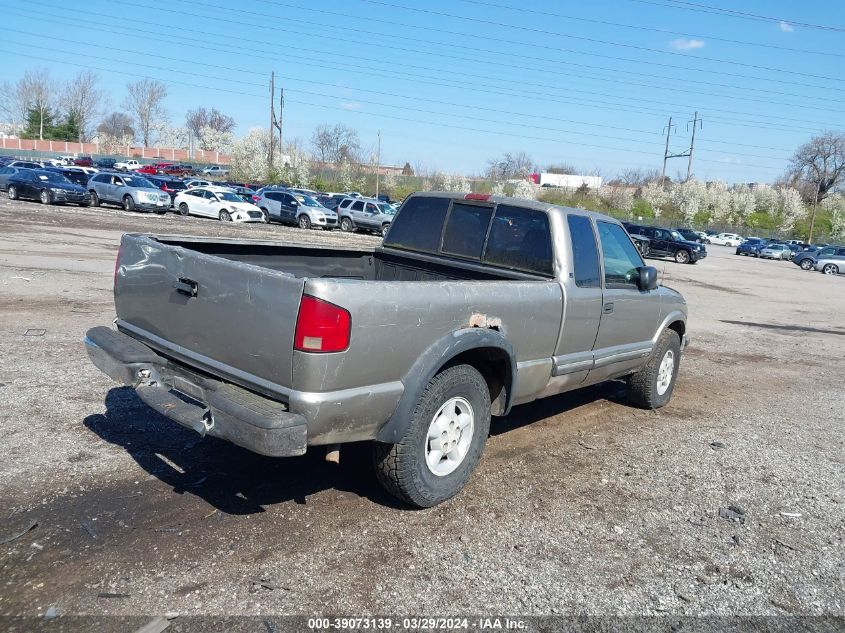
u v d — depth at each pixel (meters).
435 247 5.65
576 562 3.54
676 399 7.23
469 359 4.30
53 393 5.40
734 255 52.84
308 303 3.16
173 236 4.55
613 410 6.53
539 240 4.95
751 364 9.75
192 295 3.70
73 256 14.40
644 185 102.38
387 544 3.54
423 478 3.81
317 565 3.28
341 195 44.22
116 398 5.41
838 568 3.73
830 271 39.78
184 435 4.78
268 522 3.65
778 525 4.21
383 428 3.64
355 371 3.33
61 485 3.85
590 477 4.72
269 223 34.69
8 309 8.45
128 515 3.60
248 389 3.45
